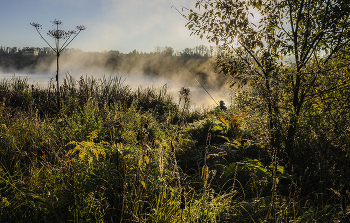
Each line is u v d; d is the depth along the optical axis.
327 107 3.06
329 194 2.47
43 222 1.79
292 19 3.36
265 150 3.63
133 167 2.36
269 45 3.35
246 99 3.35
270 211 2.01
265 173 2.74
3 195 1.96
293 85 3.19
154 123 4.56
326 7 2.97
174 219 1.85
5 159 2.57
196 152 3.91
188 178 3.02
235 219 2.10
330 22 2.85
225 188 2.78
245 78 3.26
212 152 3.68
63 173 2.19
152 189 2.19
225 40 3.45
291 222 2.05
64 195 2.00
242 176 2.92
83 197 1.93
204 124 5.09
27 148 2.91
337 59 3.06
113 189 2.10
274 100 3.06
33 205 1.73
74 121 4.13
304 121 3.36
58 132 3.33
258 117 3.29
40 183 2.13
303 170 2.95
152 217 1.83
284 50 3.21
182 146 3.95
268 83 3.21
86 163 2.40
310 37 3.17
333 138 2.94
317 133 3.07
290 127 3.19
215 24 3.42
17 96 6.03
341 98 3.01
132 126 4.01
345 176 2.55
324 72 2.90
